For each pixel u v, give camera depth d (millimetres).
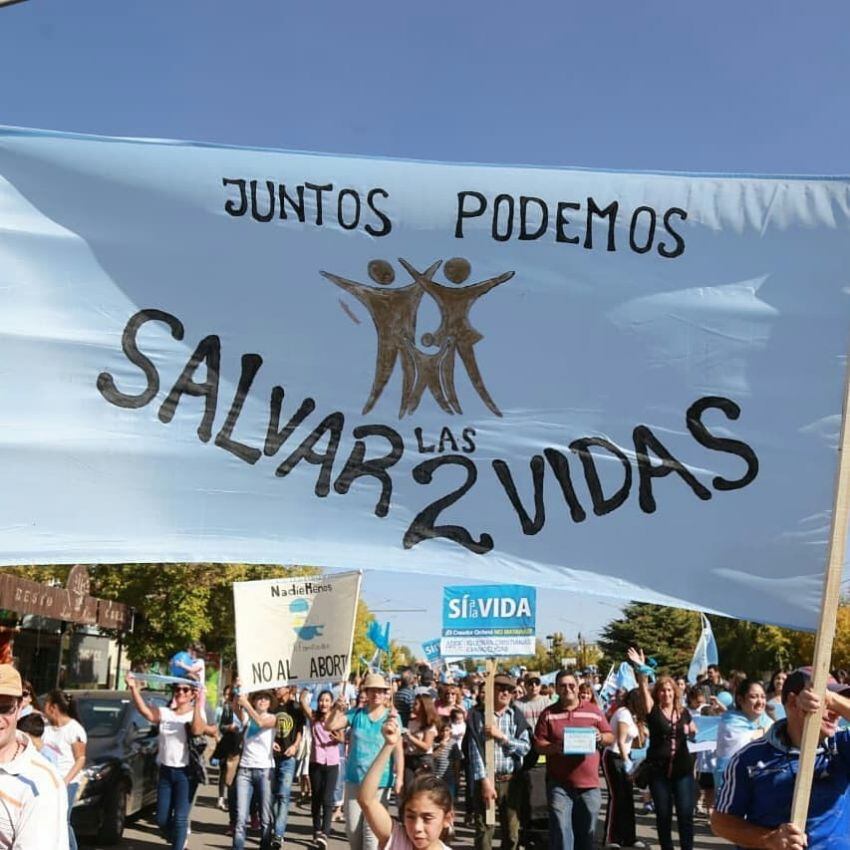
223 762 17094
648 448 5332
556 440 5379
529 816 11523
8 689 4078
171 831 11289
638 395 5379
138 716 14617
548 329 5445
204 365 5328
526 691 12859
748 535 5215
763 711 9523
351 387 5402
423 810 4473
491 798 11141
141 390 5273
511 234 5488
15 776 4059
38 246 5258
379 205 5484
